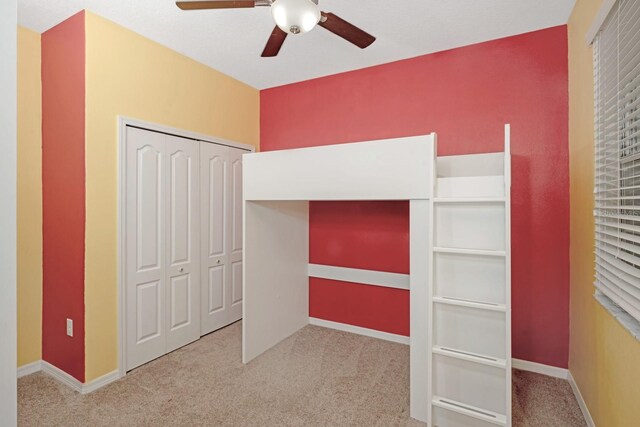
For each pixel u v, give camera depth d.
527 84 2.57
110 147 2.38
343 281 3.46
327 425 1.96
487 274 1.90
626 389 1.46
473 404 1.91
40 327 2.55
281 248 3.18
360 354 2.89
